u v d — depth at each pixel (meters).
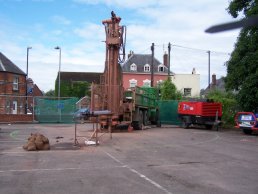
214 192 7.82
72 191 7.74
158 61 72.38
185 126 29.33
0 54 51.44
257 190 8.07
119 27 23.39
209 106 28.42
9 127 27.28
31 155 12.87
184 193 7.68
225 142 18.50
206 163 11.66
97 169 10.34
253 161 12.22
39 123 33.09
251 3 26.09
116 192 7.69
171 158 12.60
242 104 26.58
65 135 20.44
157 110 31.52
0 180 8.75
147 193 7.62
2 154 13.04
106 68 23.48
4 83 49.25
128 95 24.80
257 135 23.34
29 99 51.31
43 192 7.62
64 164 11.06
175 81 66.56
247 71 26.00
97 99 23.09
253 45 25.64
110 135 19.62
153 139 19.09
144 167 10.74
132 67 71.25
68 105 33.97
